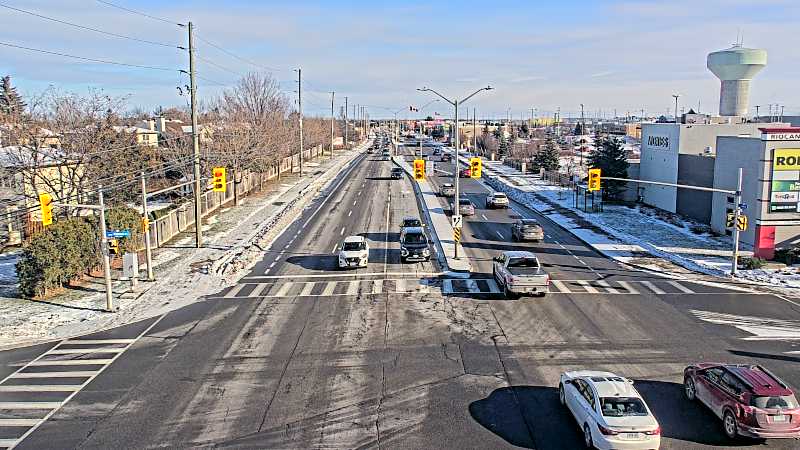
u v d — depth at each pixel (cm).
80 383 2045
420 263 3744
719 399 1694
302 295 3072
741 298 3027
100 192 2870
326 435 1662
